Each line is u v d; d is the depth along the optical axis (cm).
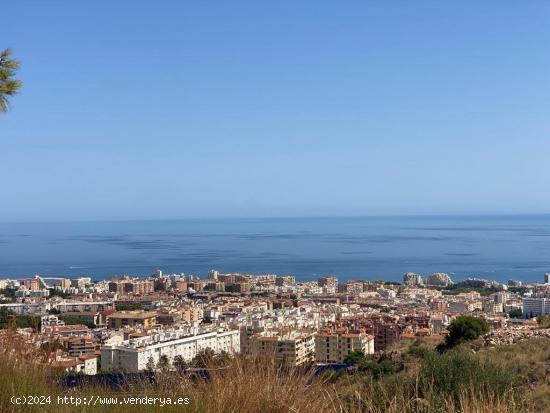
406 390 656
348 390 608
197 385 538
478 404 550
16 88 610
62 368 651
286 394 520
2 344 606
